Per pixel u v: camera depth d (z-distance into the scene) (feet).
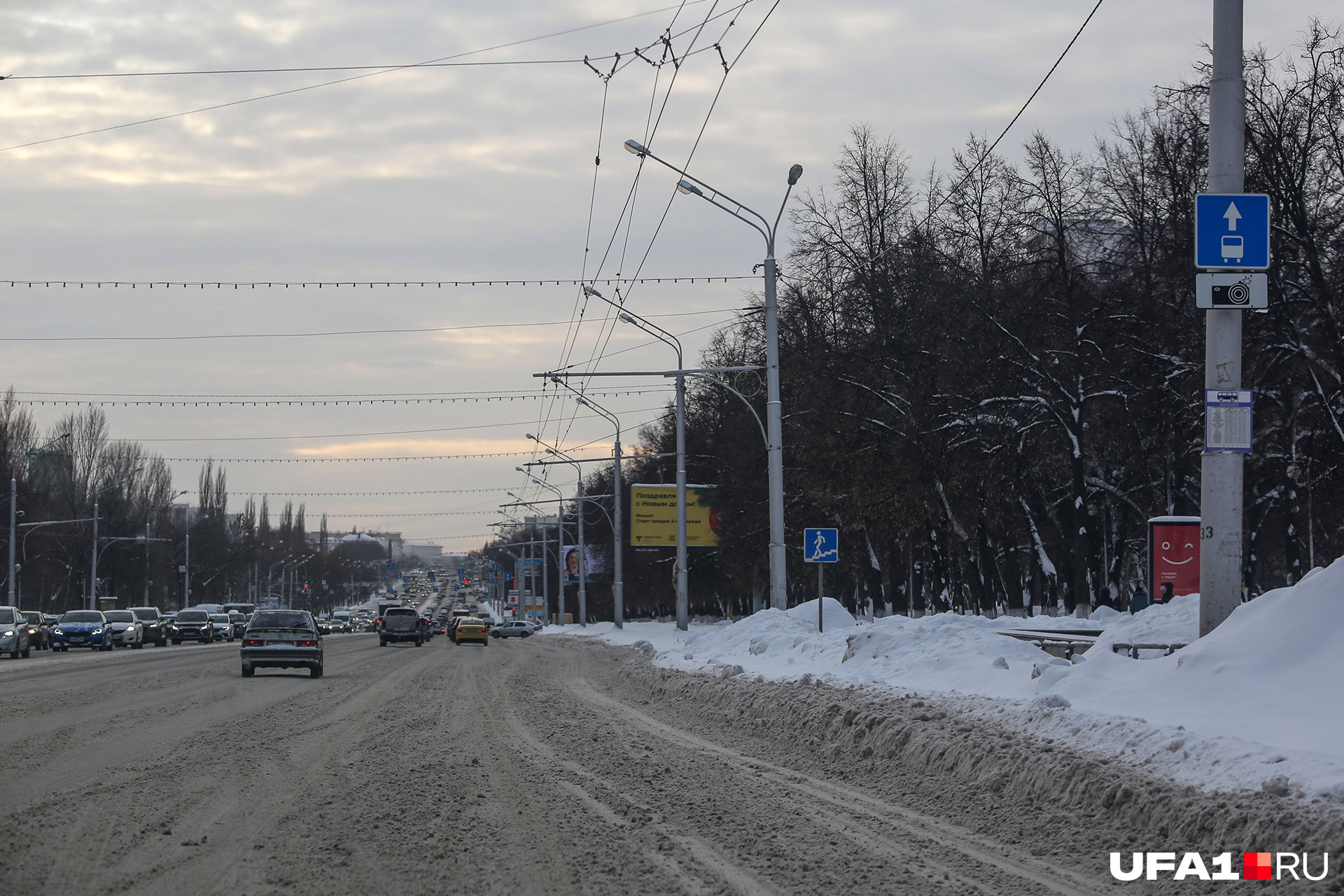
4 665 115.96
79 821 30.66
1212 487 44.19
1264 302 43.37
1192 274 106.93
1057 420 119.44
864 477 127.54
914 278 129.39
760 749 46.47
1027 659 57.21
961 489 122.62
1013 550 144.77
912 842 27.94
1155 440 115.14
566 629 267.39
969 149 128.57
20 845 27.58
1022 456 119.75
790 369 146.82
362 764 41.86
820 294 146.61
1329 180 99.45
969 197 127.95
